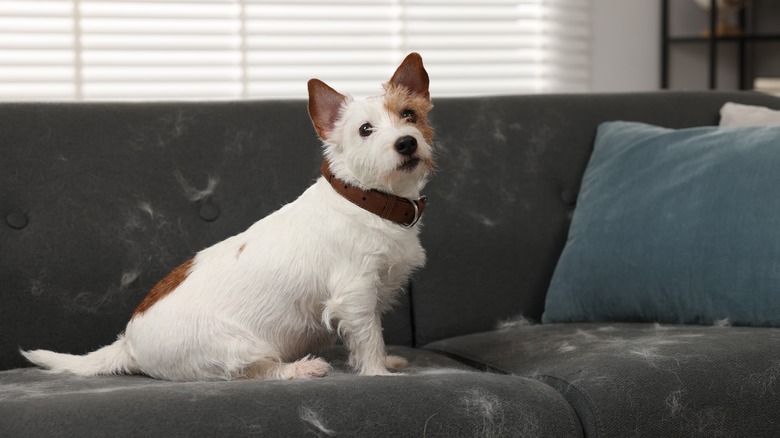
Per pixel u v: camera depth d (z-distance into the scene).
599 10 3.55
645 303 1.95
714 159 1.99
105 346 1.88
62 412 1.27
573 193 2.31
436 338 2.13
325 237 1.64
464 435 1.36
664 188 2.02
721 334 1.71
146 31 2.97
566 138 2.35
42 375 1.69
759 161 1.93
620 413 1.46
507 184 2.27
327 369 1.60
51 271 1.94
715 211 1.91
